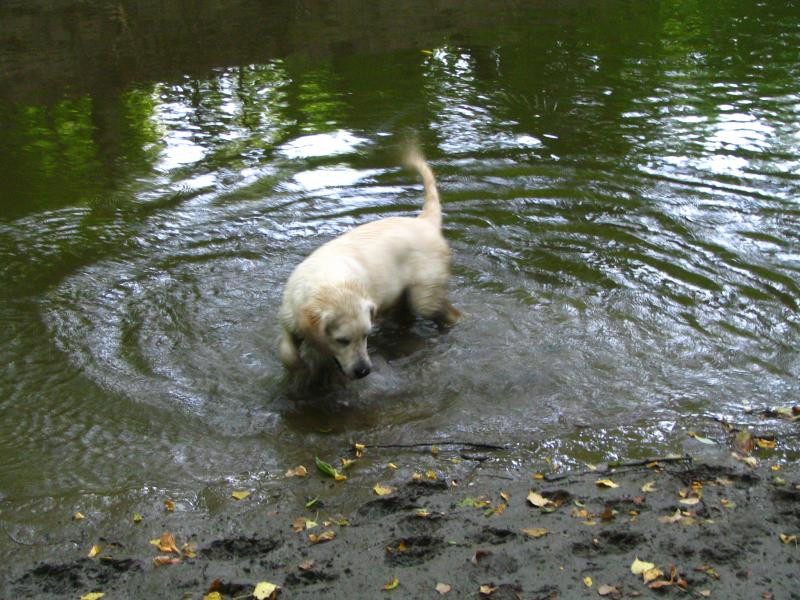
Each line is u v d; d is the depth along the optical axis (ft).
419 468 11.01
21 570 9.78
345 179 18.15
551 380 12.42
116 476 11.01
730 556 9.61
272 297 14.30
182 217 16.78
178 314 13.91
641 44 27.58
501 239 15.79
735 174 17.89
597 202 16.99
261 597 9.33
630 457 11.08
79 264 15.31
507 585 9.36
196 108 22.39
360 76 24.75
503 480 10.79
